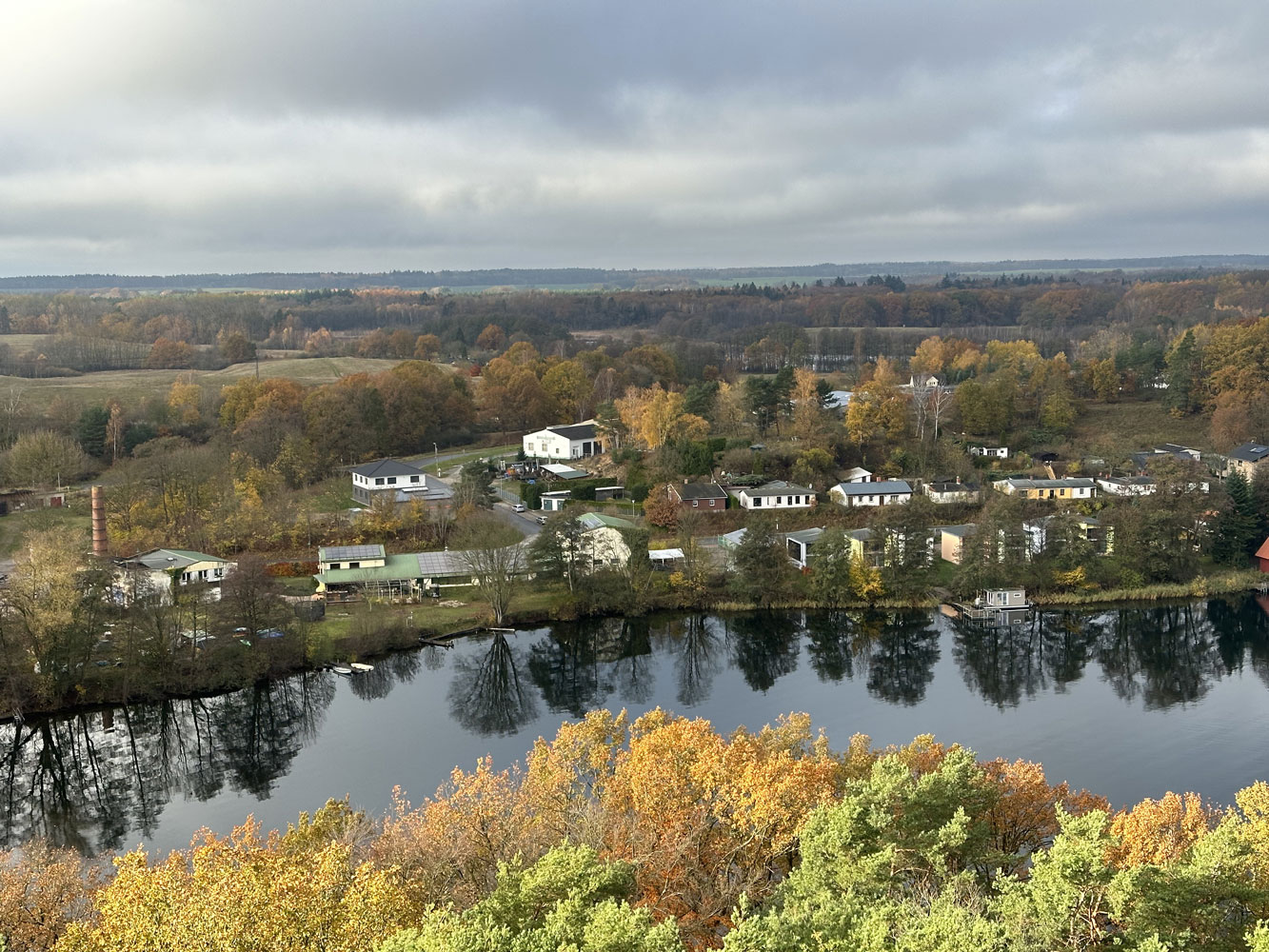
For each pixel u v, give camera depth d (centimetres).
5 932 4675
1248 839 4694
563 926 3712
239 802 8594
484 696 10794
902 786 5012
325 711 10450
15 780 9212
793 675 11381
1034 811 5859
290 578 13400
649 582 13462
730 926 4919
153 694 10531
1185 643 12356
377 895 3944
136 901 3938
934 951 3475
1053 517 14288
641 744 5938
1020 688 10938
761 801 5116
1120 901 3881
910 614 13388
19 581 10444
